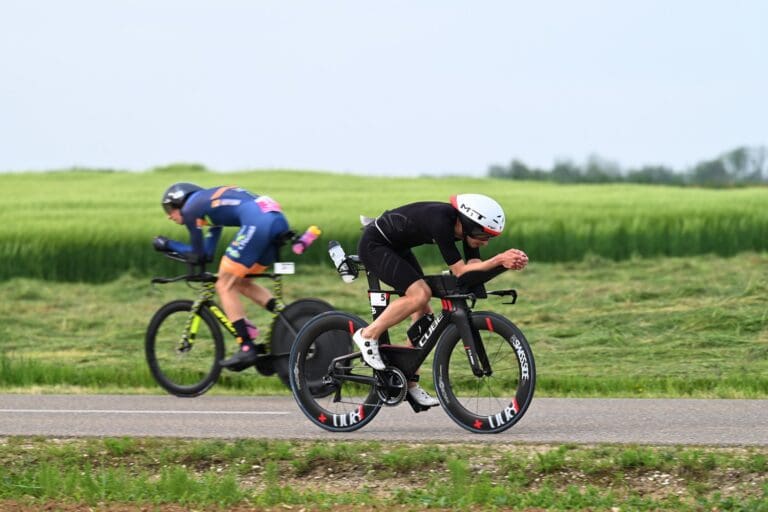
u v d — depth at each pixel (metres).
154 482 11.60
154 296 33.44
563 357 22.95
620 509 10.18
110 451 12.61
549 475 11.47
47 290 34.56
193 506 10.39
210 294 17.47
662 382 18.56
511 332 13.12
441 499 10.45
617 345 24.42
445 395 13.45
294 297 31.36
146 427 14.20
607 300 30.05
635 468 11.49
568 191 65.62
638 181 83.75
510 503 10.38
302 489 11.51
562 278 34.62
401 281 13.23
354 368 13.80
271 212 16.97
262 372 17.41
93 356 23.52
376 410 13.55
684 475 11.32
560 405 15.88
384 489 11.45
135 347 25.09
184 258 17.53
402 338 23.30
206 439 13.17
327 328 13.84
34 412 15.62
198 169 93.44
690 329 26.08
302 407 13.87
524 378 13.05
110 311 30.78
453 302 13.30
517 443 12.55
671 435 13.14
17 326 28.28
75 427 14.20
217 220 17.20
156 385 18.97
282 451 12.21
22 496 10.90
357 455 12.06
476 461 11.85
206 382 17.39
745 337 24.97
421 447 12.35
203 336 19.78
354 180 80.56
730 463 11.41
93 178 84.50
